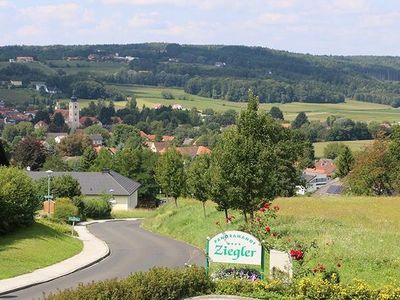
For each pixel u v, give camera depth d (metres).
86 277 26.12
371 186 73.50
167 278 15.84
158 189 100.06
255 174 30.78
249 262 18.11
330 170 133.62
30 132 187.38
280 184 62.97
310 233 29.89
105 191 86.38
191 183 46.53
